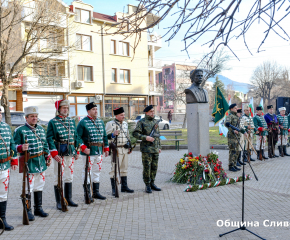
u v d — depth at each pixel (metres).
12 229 4.13
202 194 5.94
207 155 7.13
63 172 5.21
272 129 10.88
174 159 10.52
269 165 9.30
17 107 22.73
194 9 2.14
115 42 28.92
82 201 5.55
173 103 46.91
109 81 28.56
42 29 13.46
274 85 52.28
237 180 6.96
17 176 7.87
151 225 4.32
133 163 9.83
